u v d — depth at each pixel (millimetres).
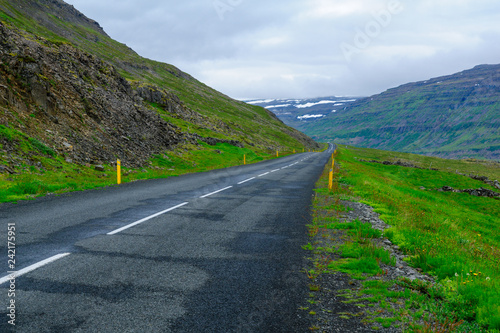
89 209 9047
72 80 28125
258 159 46906
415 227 8953
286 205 10984
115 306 3525
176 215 8594
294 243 6484
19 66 20266
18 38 24438
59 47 34094
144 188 14164
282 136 137875
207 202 10930
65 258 4949
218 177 20391
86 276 4301
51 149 18016
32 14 148375
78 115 24094
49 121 20703
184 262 5047
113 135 26391
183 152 35594
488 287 4527
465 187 61031
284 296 4055
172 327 3170
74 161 18812
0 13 101062
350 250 6102
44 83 21516
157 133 35312
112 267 4676
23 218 7645
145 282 4211
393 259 5762
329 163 39562
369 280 4820
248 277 4590
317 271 5020
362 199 13594
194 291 4023
